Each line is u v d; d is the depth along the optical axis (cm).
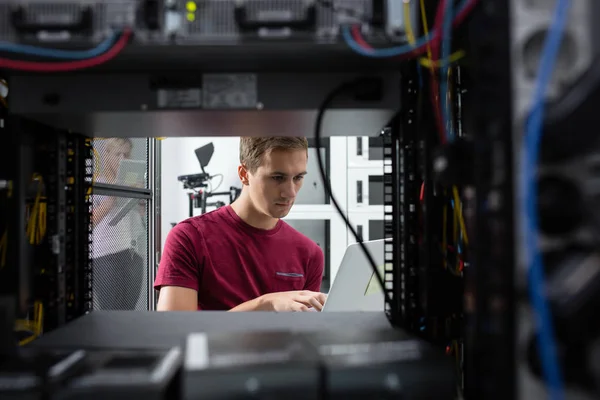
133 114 52
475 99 38
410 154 52
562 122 29
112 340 48
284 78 51
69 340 48
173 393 37
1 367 37
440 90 49
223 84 50
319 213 238
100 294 154
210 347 39
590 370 29
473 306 40
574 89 29
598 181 29
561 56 32
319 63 48
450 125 50
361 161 238
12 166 52
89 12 42
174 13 42
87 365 37
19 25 41
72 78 51
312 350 39
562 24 29
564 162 30
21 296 53
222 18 42
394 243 58
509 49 32
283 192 128
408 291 52
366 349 39
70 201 61
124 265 172
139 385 33
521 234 30
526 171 30
